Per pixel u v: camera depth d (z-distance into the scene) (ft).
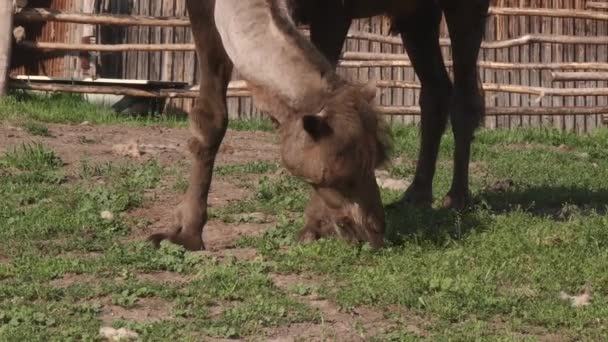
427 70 20.04
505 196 20.54
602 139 29.60
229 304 13.98
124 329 12.96
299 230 16.75
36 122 27.04
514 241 16.21
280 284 14.69
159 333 12.86
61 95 31.63
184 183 20.65
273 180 21.12
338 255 15.30
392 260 15.16
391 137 14.47
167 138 26.23
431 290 14.30
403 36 20.07
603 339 12.95
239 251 16.43
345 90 14.30
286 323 13.26
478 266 15.19
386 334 12.89
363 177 14.29
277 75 14.43
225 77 16.14
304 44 14.48
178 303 13.87
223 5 14.94
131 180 20.81
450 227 17.22
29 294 14.08
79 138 25.29
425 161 19.70
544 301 14.03
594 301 13.99
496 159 25.39
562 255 15.62
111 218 18.12
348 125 14.08
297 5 16.21
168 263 15.35
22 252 16.14
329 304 13.96
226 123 16.33
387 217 17.90
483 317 13.62
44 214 18.08
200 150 16.31
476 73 19.16
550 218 17.97
